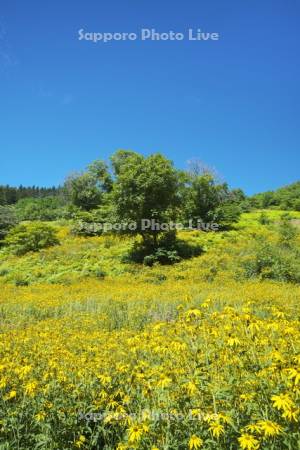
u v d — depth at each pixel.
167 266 20.12
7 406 3.66
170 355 4.05
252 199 57.41
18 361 4.45
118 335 6.07
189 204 32.38
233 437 2.78
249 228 31.39
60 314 11.51
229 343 3.36
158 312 10.42
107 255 23.31
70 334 6.97
